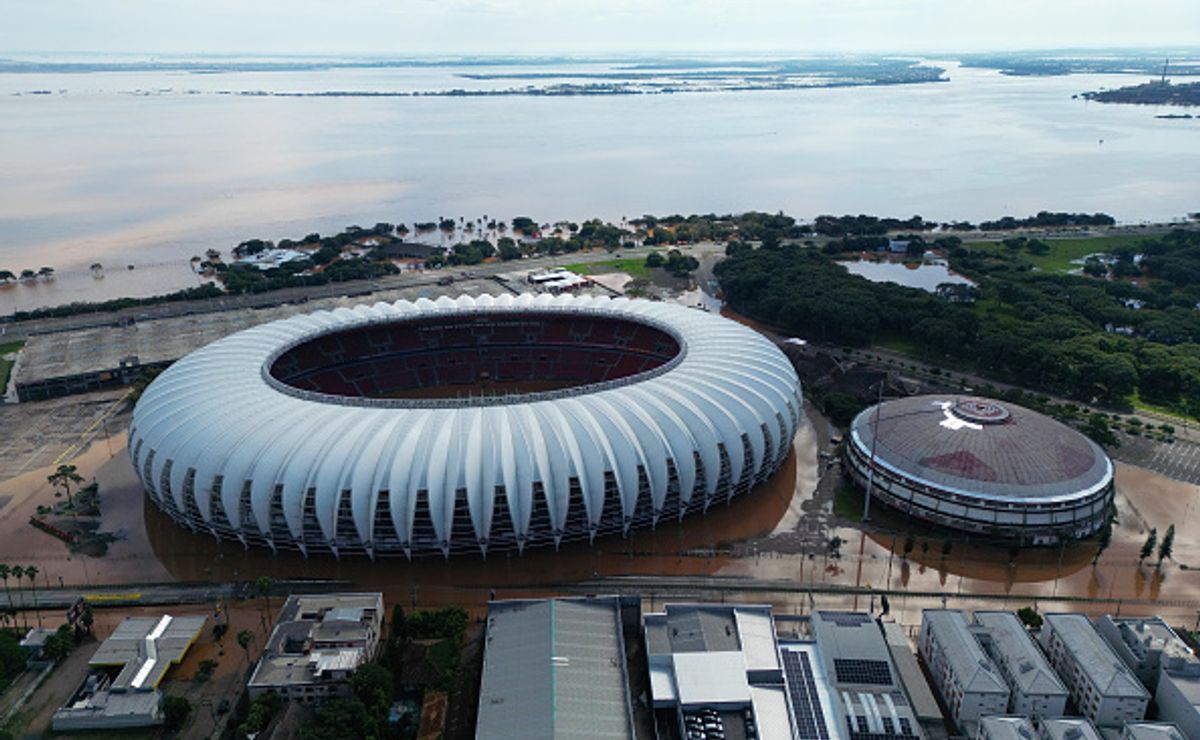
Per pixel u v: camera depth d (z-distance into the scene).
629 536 167.75
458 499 150.62
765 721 116.44
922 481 171.00
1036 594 151.50
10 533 172.62
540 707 113.12
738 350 198.00
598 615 133.38
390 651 129.25
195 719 121.94
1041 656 124.19
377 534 152.62
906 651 130.12
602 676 120.25
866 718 115.06
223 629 139.75
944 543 166.38
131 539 169.75
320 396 174.75
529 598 148.75
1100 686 117.75
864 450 184.50
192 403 172.12
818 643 130.75
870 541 167.75
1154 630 129.25
